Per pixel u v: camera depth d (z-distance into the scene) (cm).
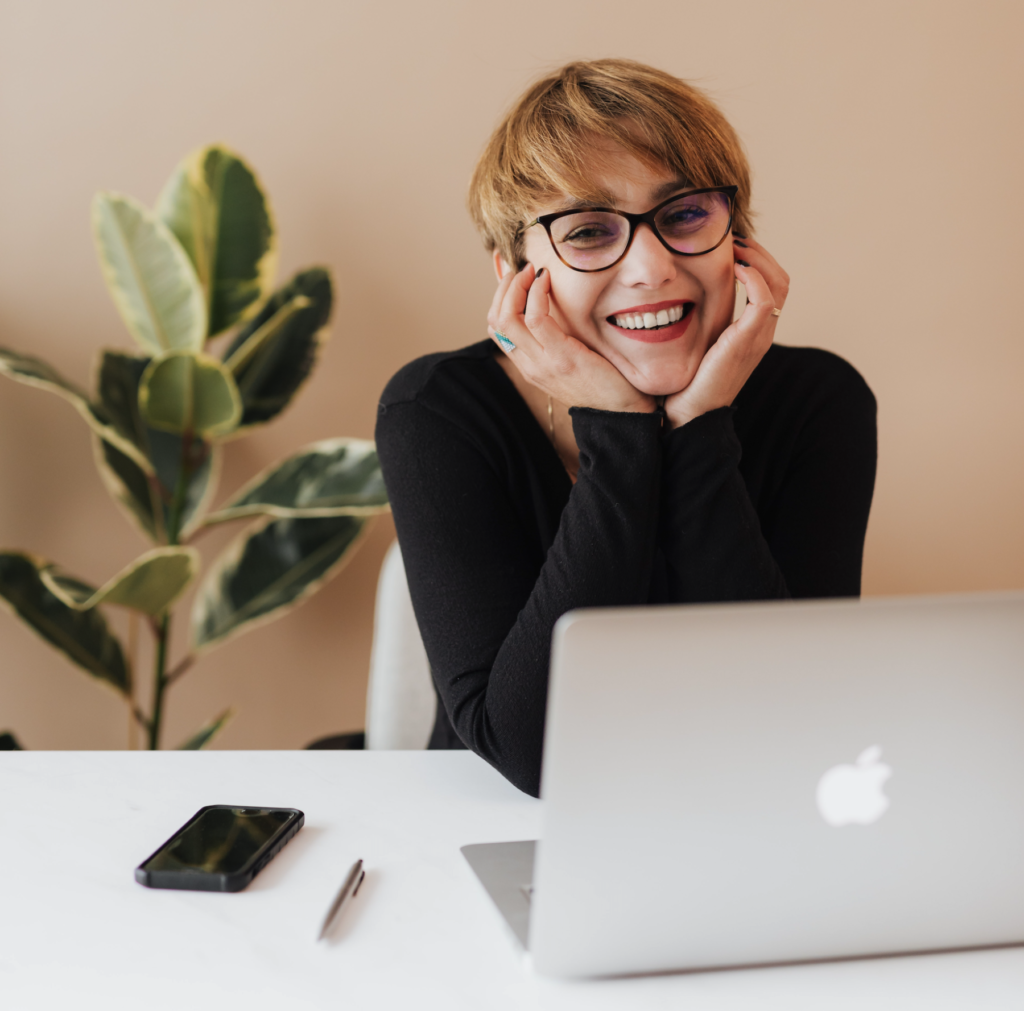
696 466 89
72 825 70
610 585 84
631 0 177
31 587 161
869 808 51
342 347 184
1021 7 181
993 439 192
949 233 186
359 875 62
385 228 181
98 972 51
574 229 91
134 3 173
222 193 157
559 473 104
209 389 149
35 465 182
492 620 92
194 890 60
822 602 49
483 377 106
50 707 187
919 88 182
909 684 50
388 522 191
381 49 177
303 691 192
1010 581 195
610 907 50
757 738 49
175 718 190
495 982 52
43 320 178
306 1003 49
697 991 51
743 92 180
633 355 94
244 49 176
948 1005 50
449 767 84
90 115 175
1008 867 53
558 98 92
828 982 52
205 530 187
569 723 48
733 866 51
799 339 187
